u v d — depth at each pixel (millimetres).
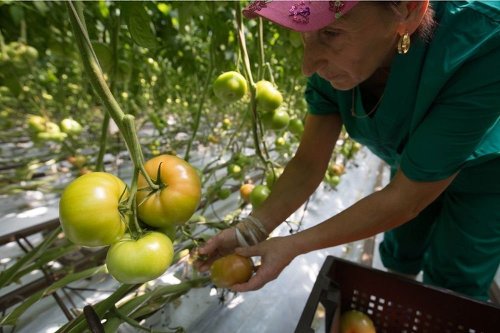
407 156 764
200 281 1004
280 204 1019
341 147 2570
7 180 1921
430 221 1465
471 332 988
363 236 804
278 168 1295
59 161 2428
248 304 1194
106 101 477
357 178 2943
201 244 920
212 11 1244
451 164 732
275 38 2014
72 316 974
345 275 1101
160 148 2654
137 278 484
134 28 961
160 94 2803
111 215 469
